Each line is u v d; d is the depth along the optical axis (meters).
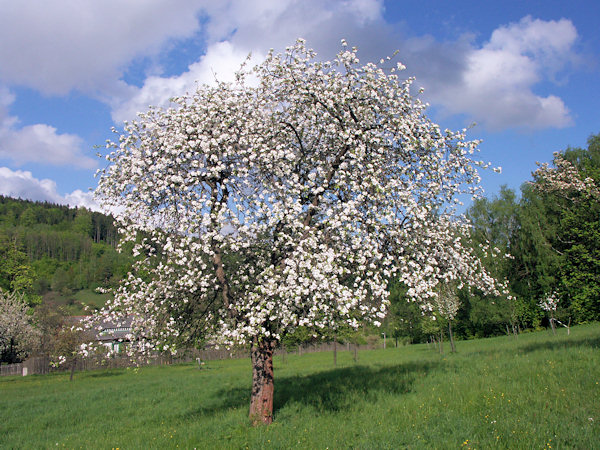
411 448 8.31
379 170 10.94
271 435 9.84
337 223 9.91
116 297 11.84
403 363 20.98
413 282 10.58
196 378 26.00
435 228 12.39
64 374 39.72
